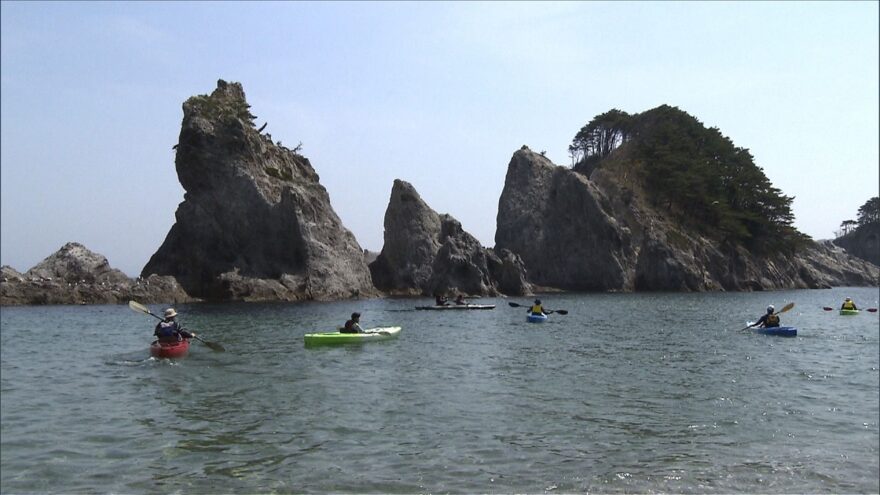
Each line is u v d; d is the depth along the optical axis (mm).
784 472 11336
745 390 18734
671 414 15531
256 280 72125
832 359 25578
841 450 12641
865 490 10547
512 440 13141
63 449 12641
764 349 28828
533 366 23359
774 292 114750
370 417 15070
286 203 75438
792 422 14844
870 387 19297
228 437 13367
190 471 11289
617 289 106312
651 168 128000
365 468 11391
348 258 79250
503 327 40188
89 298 65000
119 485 10664
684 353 27297
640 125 144500
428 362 24344
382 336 32656
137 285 67750
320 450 12430
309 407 16172
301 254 74750
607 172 125750
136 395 17875
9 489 10500
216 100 81562
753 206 134000
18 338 34219
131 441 13148
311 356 25953
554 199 113875
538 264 112812
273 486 10547
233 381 20031
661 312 55656
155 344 25594
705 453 12383
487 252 88562
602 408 16156
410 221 92000
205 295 73312
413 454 12195
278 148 85750
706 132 140000
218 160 76125
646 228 112750
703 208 125125
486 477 10953
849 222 185500
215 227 75625
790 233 135500
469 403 16688
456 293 79500
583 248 109438
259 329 38094
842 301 83188
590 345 30156
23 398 17609
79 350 28750
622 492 10336
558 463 11719
